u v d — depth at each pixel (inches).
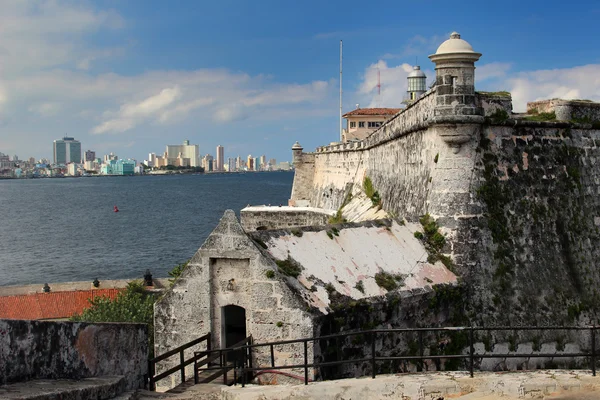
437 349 922.7
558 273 1057.5
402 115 1294.3
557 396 584.4
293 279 815.1
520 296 1007.6
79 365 556.4
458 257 991.0
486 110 1036.5
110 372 594.9
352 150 2097.7
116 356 602.5
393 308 872.9
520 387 592.1
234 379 730.2
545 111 1170.6
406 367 885.2
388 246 964.0
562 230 1088.8
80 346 557.6
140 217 6899.6
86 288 2930.6
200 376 793.6
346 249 916.0
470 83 1003.9
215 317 839.7
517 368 975.0
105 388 525.7
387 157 1493.6
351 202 1893.5
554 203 1091.9
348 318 826.8
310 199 2977.4
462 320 961.5
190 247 4724.4
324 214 2041.1
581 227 1117.7
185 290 851.4
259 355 807.1
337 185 2346.2
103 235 5492.1
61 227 6156.5
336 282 850.1
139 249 4682.6
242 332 882.1
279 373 791.7
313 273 843.4
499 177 1041.5
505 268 1010.7
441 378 616.4
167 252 4532.5
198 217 6732.3
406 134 1262.3
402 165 1304.1
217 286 839.7
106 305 2022.6
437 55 995.3
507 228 1031.0
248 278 820.0
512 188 1050.7
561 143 1124.5
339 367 814.5
